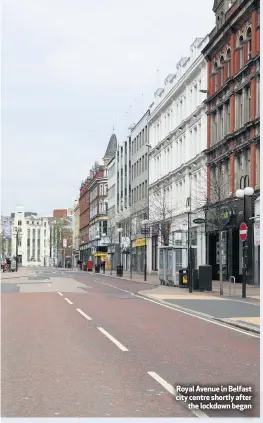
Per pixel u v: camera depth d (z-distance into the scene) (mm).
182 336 14477
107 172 114750
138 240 74688
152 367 10227
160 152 63812
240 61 39781
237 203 38656
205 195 43500
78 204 167125
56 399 7852
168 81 60594
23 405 7539
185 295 29016
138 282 46062
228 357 11336
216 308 21891
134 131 80562
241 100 39625
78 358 11117
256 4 36312
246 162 38312
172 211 55250
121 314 20062
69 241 181125
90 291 34062
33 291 34000
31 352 11820
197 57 48031
